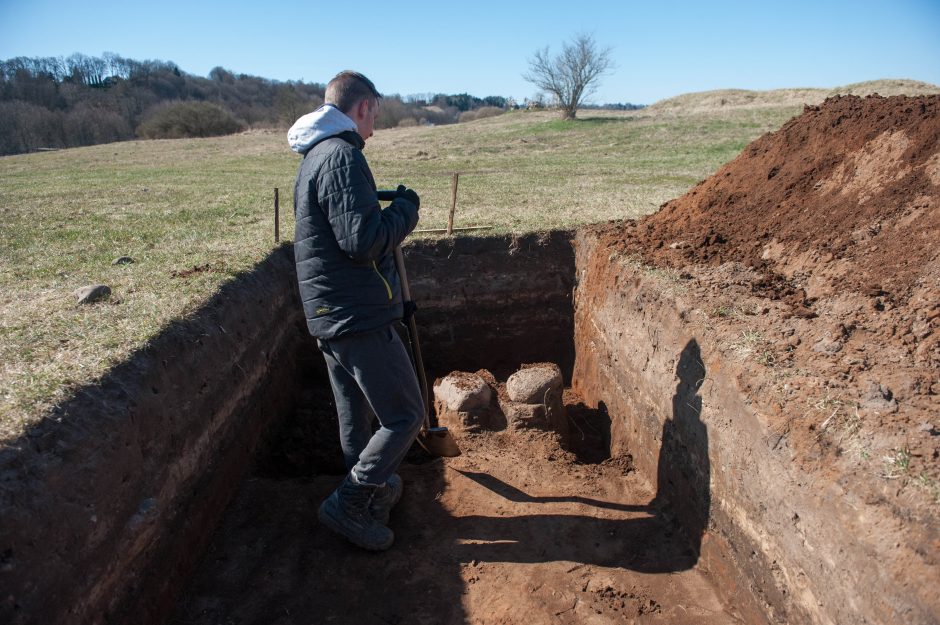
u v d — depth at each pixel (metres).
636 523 3.57
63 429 2.48
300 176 2.74
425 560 3.30
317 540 3.45
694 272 4.36
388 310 2.86
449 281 6.27
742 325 3.45
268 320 4.95
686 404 3.49
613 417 4.88
